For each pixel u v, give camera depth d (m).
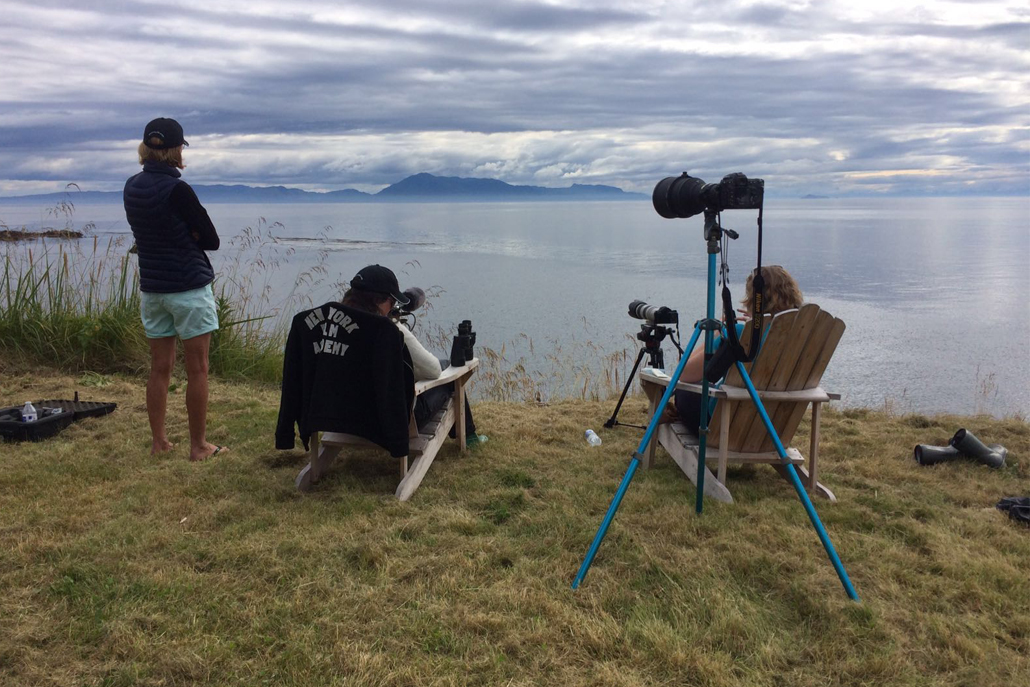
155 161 4.06
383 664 2.41
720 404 3.81
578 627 2.62
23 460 4.30
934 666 2.49
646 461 4.44
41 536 3.24
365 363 3.67
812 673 2.43
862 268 68.62
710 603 2.79
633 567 3.08
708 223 3.21
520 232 159.00
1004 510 3.73
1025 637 2.64
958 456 4.52
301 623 2.64
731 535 3.37
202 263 4.23
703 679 2.37
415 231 154.88
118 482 3.97
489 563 3.11
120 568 2.96
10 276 6.83
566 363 8.28
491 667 2.42
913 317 36.19
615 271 57.75
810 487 3.97
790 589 2.92
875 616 2.72
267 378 7.36
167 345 4.38
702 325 3.34
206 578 2.92
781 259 76.50
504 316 28.20
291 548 3.19
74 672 2.33
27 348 6.84
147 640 2.50
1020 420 5.60
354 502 3.74
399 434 3.66
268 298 8.05
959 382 18.06
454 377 4.31
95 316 6.92
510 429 5.24
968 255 89.69
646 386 4.49
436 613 2.71
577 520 3.55
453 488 4.03
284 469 4.28
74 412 5.11
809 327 3.64
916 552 3.28
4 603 2.69
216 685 2.31
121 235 7.07
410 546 3.24
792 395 3.71
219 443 4.78
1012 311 38.81
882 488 4.09
